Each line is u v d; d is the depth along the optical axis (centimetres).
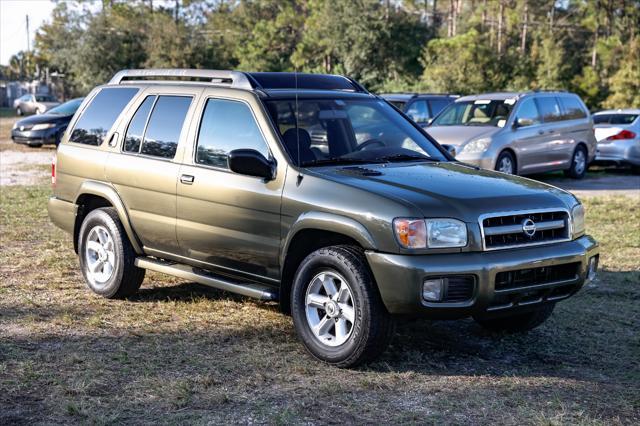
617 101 4594
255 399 468
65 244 940
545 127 1634
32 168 1803
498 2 6644
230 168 558
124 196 673
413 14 5650
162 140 650
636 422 445
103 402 461
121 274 681
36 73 8100
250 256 580
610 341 606
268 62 5922
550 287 530
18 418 437
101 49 5494
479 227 503
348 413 448
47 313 651
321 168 565
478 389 493
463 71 4347
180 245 634
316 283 537
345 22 5228
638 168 1961
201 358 543
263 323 632
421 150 638
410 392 484
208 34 6450
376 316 505
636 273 820
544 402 472
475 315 508
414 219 493
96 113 724
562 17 7412
